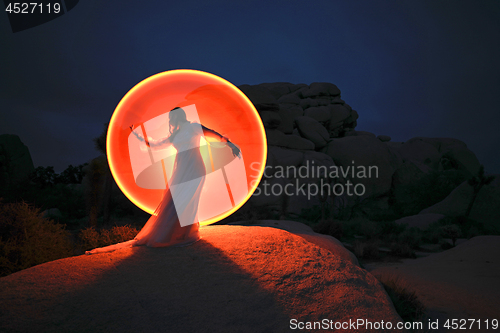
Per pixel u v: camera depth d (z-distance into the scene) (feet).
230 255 13.66
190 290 10.91
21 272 10.99
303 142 131.64
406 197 146.72
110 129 26.71
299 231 40.45
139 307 9.77
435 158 178.81
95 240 21.84
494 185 88.33
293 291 12.01
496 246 36.60
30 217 17.66
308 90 179.73
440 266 33.19
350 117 183.42
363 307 12.40
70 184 99.50
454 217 84.99
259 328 9.80
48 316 8.91
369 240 59.47
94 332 8.64
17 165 101.04
